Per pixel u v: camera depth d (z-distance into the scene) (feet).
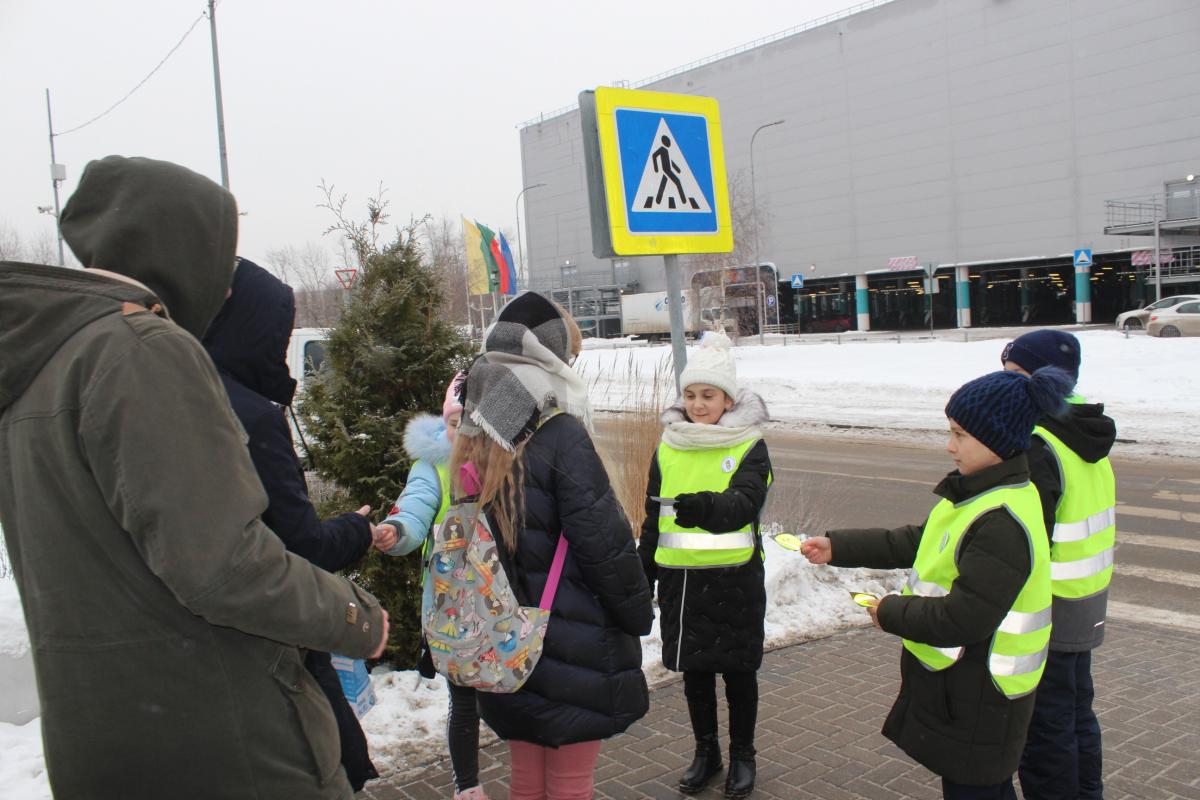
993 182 158.61
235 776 5.19
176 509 4.70
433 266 15.46
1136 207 142.61
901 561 9.21
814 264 184.85
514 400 8.02
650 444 20.29
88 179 5.55
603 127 15.64
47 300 5.05
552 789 8.45
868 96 172.65
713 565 10.82
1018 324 176.86
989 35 156.15
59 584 4.95
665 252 16.51
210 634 5.10
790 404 60.13
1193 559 22.59
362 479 14.28
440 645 8.25
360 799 10.86
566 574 8.14
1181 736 12.46
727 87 193.26
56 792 5.12
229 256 5.88
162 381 4.86
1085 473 9.57
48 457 4.93
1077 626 9.45
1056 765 9.48
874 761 11.78
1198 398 47.29
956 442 8.07
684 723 13.16
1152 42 138.72
